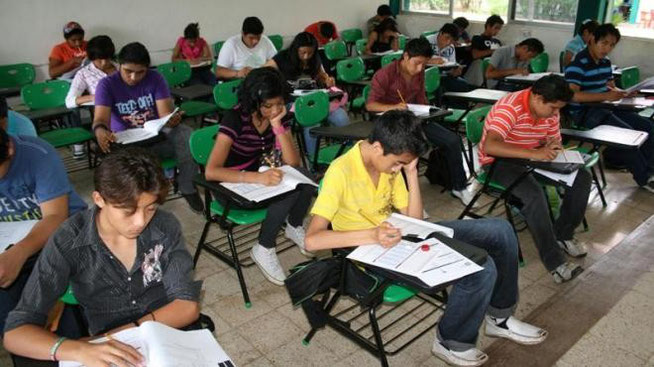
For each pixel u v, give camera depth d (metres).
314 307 1.91
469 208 2.87
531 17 6.96
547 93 2.49
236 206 2.28
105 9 5.68
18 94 4.58
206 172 2.25
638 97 3.76
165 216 1.34
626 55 6.08
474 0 7.46
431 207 3.40
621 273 2.57
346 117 3.92
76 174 3.95
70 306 1.52
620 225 3.12
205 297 2.42
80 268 1.24
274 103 2.30
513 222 2.86
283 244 2.90
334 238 1.64
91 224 1.23
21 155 1.59
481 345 2.08
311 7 7.51
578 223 2.71
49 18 5.34
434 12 8.03
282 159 2.44
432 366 1.97
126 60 2.93
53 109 3.58
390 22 6.68
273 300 2.41
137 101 3.14
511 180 2.58
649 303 2.32
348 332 1.90
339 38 7.68
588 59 3.85
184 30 6.08
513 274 1.98
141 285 1.31
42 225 1.58
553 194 3.02
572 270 2.52
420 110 3.25
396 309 2.30
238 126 2.35
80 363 1.09
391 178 1.84
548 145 2.63
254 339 2.14
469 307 1.77
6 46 5.15
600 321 2.21
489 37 6.06
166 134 2.98
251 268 2.67
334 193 1.72
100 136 2.78
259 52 5.10
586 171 2.67
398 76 3.52
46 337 1.12
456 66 5.24
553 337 2.11
